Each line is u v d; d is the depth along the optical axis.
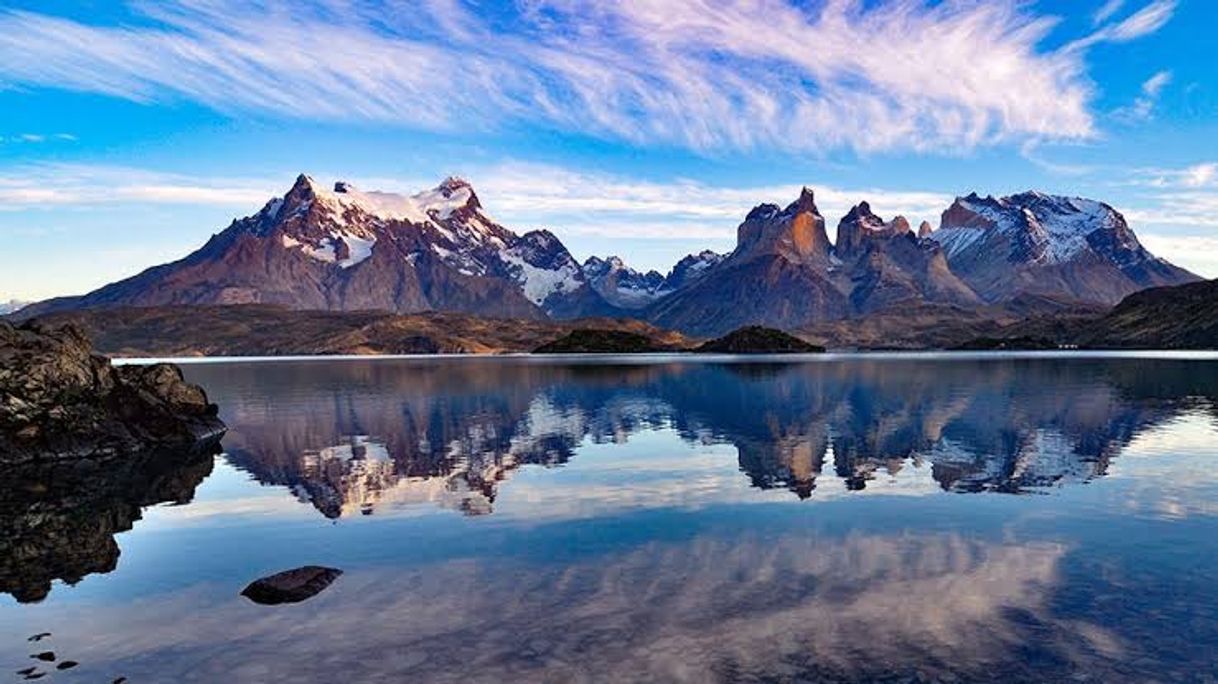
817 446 51.03
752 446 51.56
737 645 18.28
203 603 22.11
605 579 23.45
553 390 114.12
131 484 42.91
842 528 29.25
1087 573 23.41
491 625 19.81
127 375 67.00
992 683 16.27
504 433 61.50
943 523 29.83
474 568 24.88
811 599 21.39
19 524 32.94
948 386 108.19
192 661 18.00
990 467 42.22
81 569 25.91
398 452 52.25
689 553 26.19
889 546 26.66
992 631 19.00
